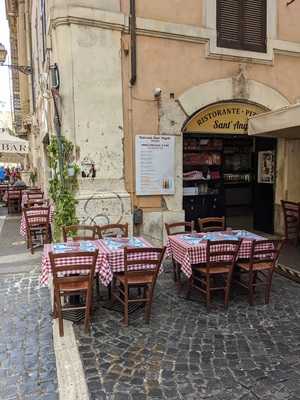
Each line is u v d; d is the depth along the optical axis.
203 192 9.12
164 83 7.27
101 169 6.88
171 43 7.26
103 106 6.80
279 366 3.46
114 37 6.75
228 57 7.80
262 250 4.83
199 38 7.46
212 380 3.24
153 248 4.28
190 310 4.72
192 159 8.94
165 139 7.34
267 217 9.46
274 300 5.06
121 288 4.84
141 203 7.31
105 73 6.76
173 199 7.55
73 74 6.55
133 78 6.93
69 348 3.76
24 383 3.23
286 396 3.02
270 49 8.17
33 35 14.54
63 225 6.70
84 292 4.21
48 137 9.44
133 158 7.17
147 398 3.00
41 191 13.07
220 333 4.11
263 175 9.57
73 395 3.02
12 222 11.53
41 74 10.92
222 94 7.79
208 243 4.59
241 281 5.47
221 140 9.20
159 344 3.87
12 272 6.31
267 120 6.47
